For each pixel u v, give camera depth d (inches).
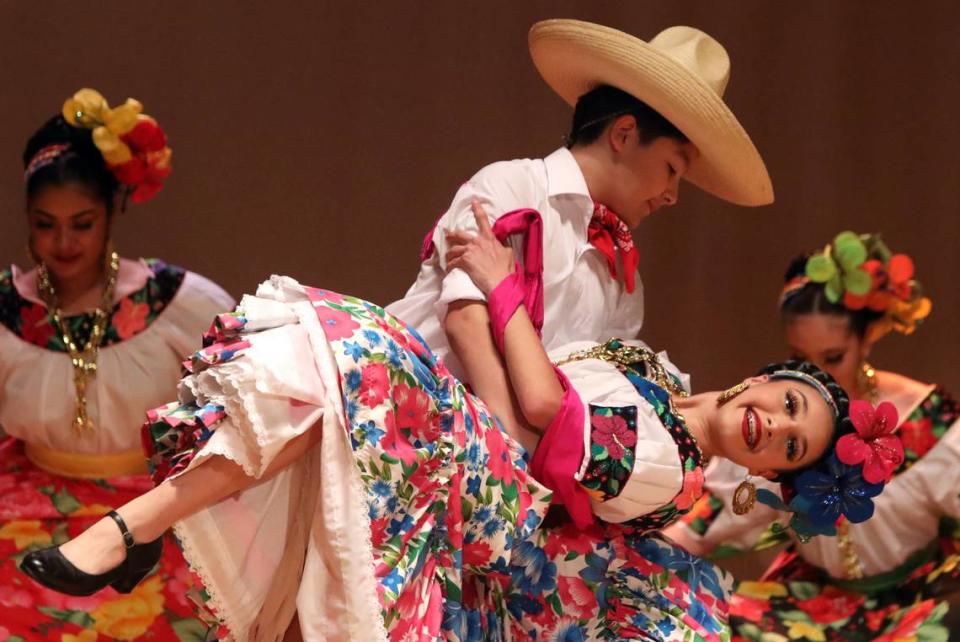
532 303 294.0
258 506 246.2
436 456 253.1
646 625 283.0
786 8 626.2
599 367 286.8
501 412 278.4
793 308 408.8
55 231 391.9
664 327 629.6
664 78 297.6
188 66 557.9
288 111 572.7
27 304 404.5
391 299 593.9
